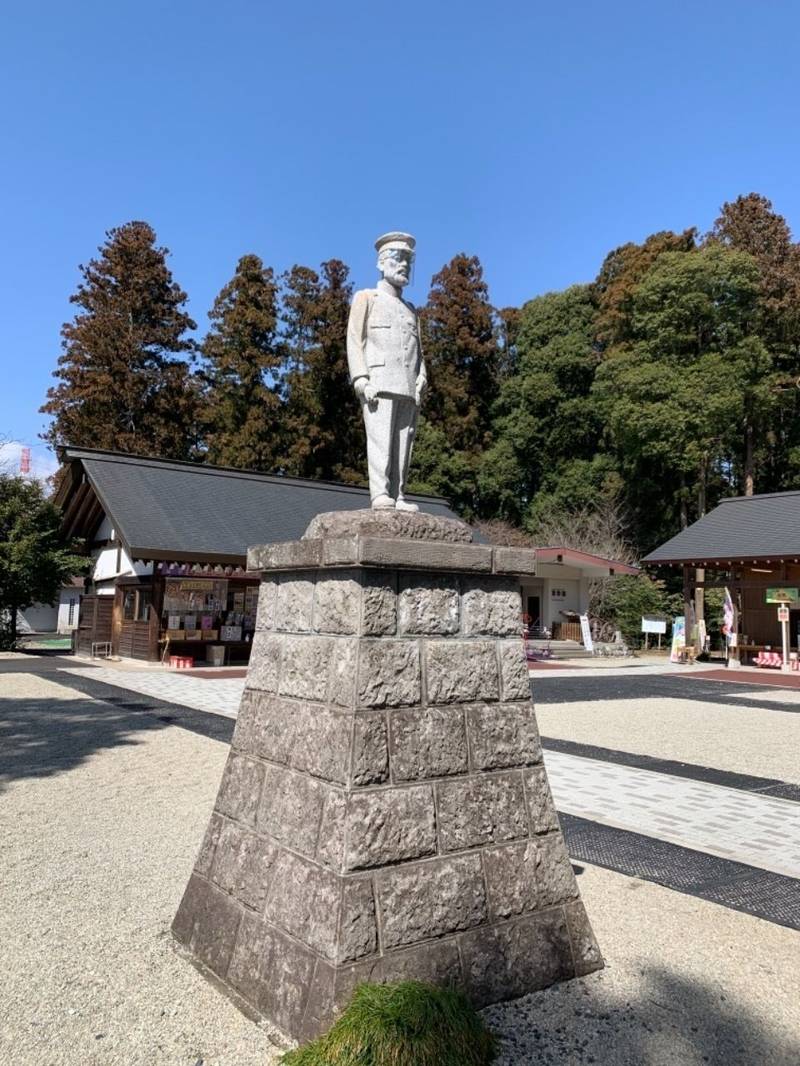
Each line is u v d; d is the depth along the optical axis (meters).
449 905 2.92
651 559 23.86
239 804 3.35
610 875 4.58
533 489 36.62
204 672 16.52
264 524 20.14
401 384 3.96
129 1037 2.71
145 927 3.64
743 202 32.88
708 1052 2.68
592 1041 2.73
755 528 23.12
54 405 31.95
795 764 8.09
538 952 3.13
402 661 3.00
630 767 7.76
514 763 3.29
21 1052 2.61
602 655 25.70
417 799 2.93
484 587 3.35
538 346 36.62
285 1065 2.47
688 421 27.92
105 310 32.50
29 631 34.59
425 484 33.50
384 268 4.08
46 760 7.42
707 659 24.78
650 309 30.36
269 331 32.94
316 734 3.00
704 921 3.88
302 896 2.84
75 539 23.03
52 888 4.14
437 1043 2.43
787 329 31.42
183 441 32.62
